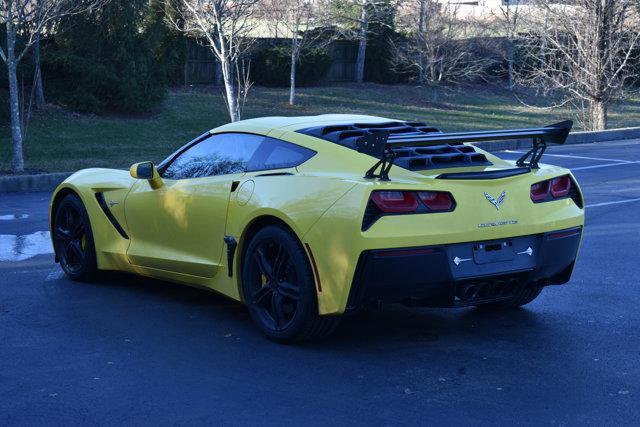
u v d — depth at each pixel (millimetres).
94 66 22859
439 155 5297
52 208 7242
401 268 4762
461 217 4914
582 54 26250
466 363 4961
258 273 5445
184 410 4238
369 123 5863
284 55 33031
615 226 9859
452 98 35688
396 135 5277
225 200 5656
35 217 10938
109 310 6156
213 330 5629
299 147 5480
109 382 4641
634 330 5664
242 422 4086
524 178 5301
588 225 9953
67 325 5770
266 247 5344
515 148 20781
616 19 26031
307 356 5078
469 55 37062
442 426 4023
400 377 4715
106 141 20375
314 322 5082
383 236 4695
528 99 37750
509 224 5094
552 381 4656
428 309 6203
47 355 5117
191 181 6086
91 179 6992
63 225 7176
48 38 23344
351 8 36281
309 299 5012
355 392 4480
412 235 4750
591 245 8711
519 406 4285
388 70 37062
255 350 5195
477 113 32031
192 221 5949
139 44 23828
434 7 36188
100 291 6742
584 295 6625
